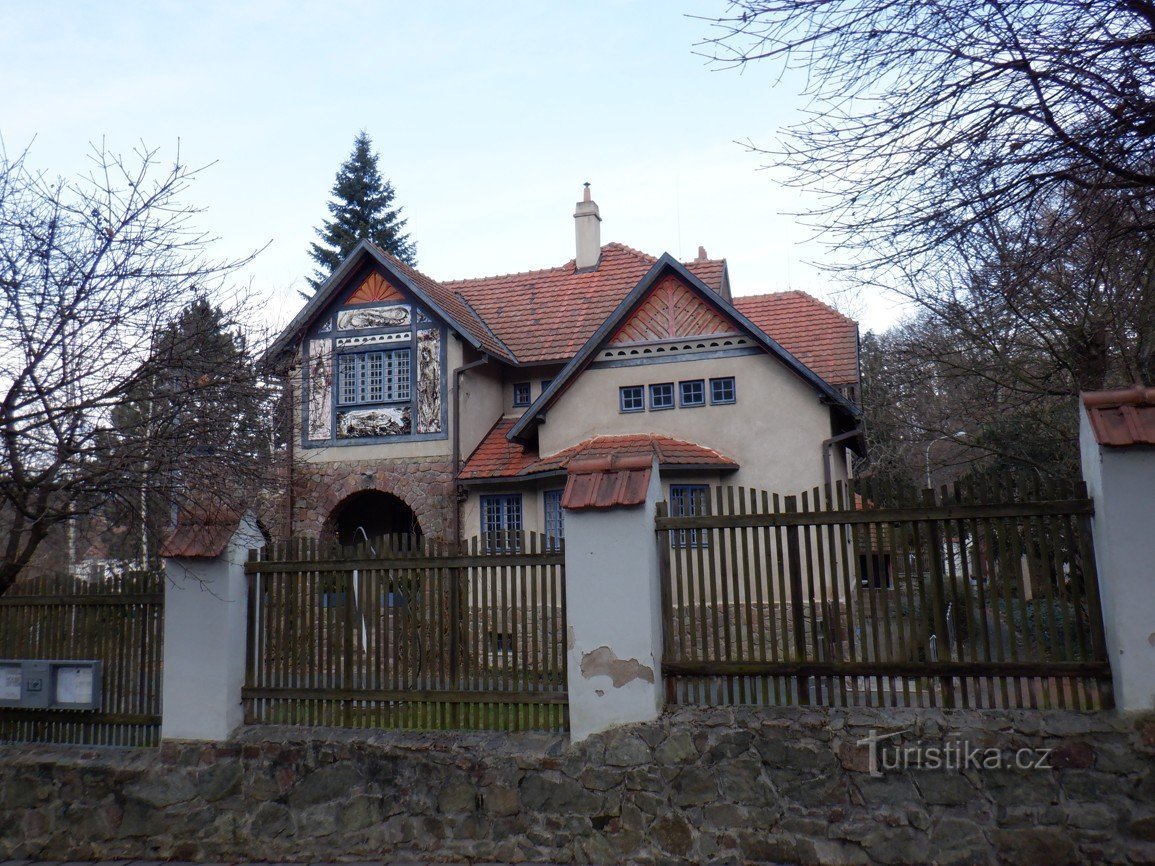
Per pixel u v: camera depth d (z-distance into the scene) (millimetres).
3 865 7887
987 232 7285
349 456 18281
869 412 22500
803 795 6469
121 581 8383
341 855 7352
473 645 7492
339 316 18766
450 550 7617
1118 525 6051
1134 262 8234
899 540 6617
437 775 7262
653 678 6875
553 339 19344
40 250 7176
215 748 7781
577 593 7105
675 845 6656
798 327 18391
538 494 16938
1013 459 14734
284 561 8031
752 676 6855
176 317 7684
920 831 6227
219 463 7777
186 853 7703
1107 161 6652
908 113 6762
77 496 7402
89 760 8086
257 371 8242
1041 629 6320
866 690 6637
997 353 12805
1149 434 6016
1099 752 6016
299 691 7832
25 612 8633
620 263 21422
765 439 16109
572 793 6930
